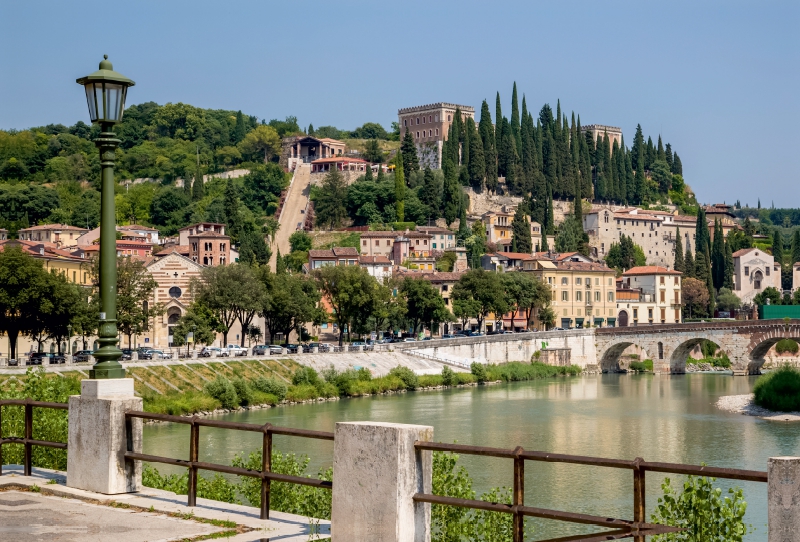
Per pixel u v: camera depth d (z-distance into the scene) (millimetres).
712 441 108188
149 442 101250
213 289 177125
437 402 151250
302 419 126125
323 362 171750
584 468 87188
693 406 145875
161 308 171250
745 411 138000
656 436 112062
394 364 185250
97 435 30719
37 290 134125
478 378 195625
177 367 144125
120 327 155875
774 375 144500
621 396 164000
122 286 157625
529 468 86750
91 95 32125
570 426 120312
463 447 22531
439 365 195875
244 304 177125
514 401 153500
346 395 161250
